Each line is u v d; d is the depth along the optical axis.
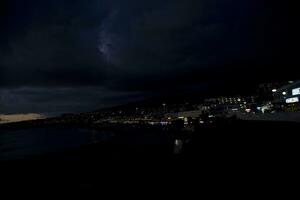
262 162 13.95
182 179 15.52
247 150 17.95
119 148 72.88
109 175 24.98
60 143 191.00
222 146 22.30
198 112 169.50
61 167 39.09
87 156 55.66
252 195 9.93
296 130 20.94
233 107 116.50
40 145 194.50
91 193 18.22
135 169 25.45
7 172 38.62
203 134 33.69
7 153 153.00
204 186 12.63
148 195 14.13
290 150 15.23
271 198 9.38
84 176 27.39
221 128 33.69
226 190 11.19
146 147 61.16
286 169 12.02
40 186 25.41
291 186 10.02
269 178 11.30
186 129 117.25
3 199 22.53
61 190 21.75
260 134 22.95
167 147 50.16
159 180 17.20
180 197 12.19
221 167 15.31
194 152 24.83
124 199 14.65
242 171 13.29
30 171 38.28
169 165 22.75
